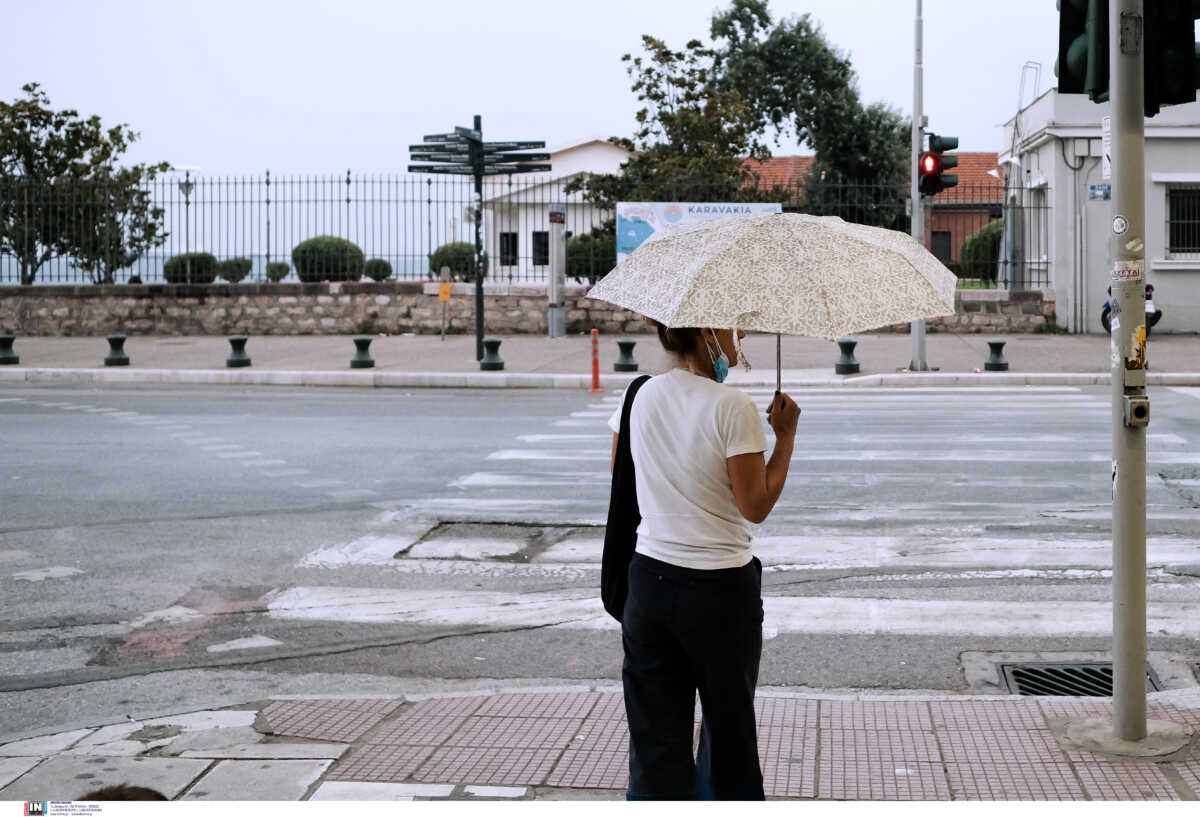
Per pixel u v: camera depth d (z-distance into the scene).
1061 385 19.06
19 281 28.91
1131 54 4.56
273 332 27.55
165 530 9.28
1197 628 6.64
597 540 8.92
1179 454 11.88
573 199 43.06
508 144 21.14
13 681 6.13
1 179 31.53
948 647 6.46
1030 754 4.75
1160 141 25.38
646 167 33.94
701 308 3.27
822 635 6.68
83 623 7.06
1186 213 25.62
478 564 8.30
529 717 5.32
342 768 4.75
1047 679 5.97
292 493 10.65
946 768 4.63
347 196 27.55
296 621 7.09
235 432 14.39
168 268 29.34
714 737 3.56
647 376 3.72
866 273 3.36
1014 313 26.02
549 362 22.00
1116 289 4.65
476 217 21.41
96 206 28.64
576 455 12.59
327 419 15.59
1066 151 25.58
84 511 9.95
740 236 3.39
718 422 3.49
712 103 34.00
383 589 7.71
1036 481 10.81
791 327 3.22
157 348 24.98
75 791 4.56
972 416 15.15
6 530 9.30
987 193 45.78
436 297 27.19
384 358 22.64
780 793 4.43
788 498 10.20
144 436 14.09
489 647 6.61
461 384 20.08
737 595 3.51
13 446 13.35
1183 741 4.79
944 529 9.03
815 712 5.30
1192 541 8.47
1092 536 8.77
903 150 51.22
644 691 3.62
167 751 4.98
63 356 23.73
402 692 5.94
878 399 17.25
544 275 30.95
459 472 11.63
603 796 4.45
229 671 6.27
